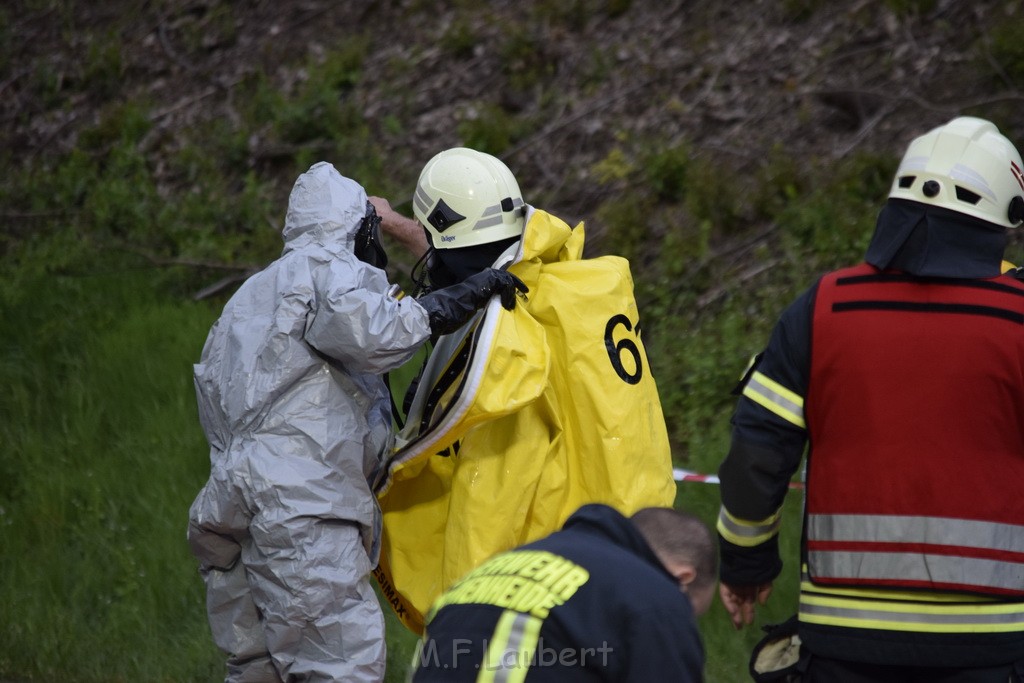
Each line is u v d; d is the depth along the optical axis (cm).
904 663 771
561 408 1015
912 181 797
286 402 955
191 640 1436
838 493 788
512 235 1038
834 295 805
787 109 2438
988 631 762
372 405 1022
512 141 2648
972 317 771
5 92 3431
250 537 972
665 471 1018
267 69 3152
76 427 1934
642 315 2180
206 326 2234
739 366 1958
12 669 1436
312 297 956
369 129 2848
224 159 2936
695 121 2502
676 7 2759
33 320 2352
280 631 951
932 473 764
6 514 1744
